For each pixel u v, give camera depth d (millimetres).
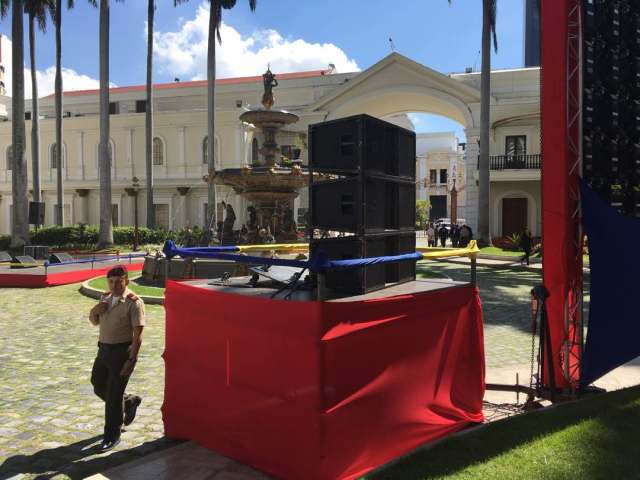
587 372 4910
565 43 4754
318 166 3992
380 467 3328
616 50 5043
